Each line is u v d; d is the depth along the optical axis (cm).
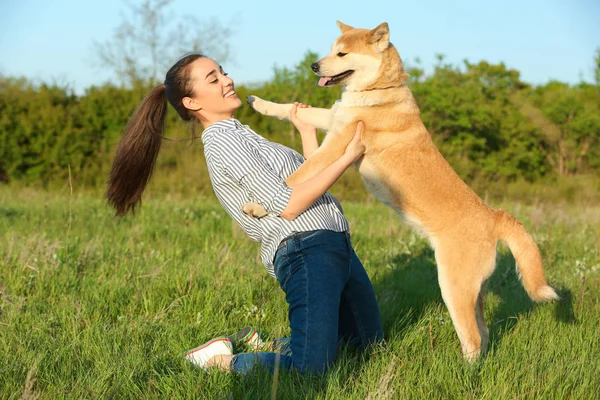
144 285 421
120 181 340
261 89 1539
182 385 275
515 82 2158
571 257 576
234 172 292
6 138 1359
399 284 451
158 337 333
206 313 371
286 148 338
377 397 252
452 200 368
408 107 402
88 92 1515
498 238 364
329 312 280
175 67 314
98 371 285
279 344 326
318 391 269
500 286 467
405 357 307
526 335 353
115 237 594
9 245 484
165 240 586
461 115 1582
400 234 640
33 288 415
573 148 1839
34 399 244
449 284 351
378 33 408
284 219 293
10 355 297
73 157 1377
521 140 1711
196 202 959
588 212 945
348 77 416
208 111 318
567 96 1931
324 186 284
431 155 386
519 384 282
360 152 294
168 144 1384
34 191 1146
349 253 302
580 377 288
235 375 282
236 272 446
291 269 289
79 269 463
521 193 1509
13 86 1484
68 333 333
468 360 314
